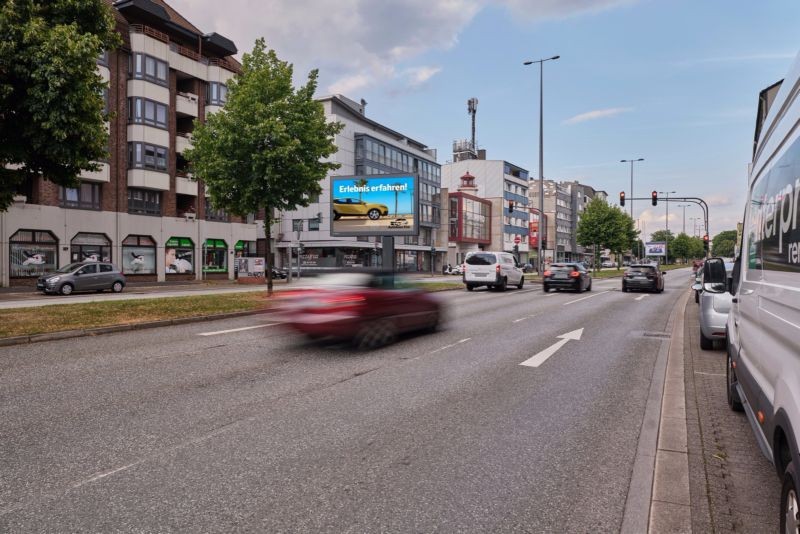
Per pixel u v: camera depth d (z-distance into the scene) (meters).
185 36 37.91
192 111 38.22
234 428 4.38
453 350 8.25
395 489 3.24
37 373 6.47
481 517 2.90
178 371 6.60
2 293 24.02
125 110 33.59
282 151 17.03
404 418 4.69
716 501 3.06
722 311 7.95
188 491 3.18
